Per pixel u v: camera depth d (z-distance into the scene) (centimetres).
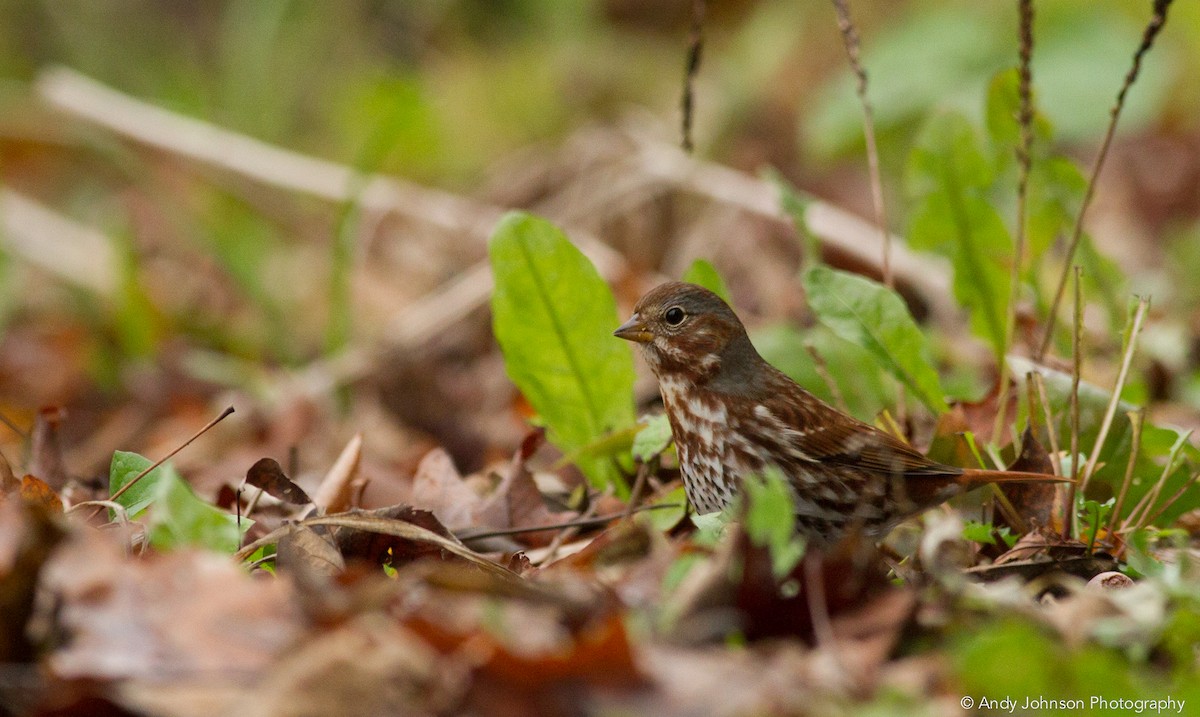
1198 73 2389
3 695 558
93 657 566
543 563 854
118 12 2411
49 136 2195
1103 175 2294
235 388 1616
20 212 1872
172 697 542
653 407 1121
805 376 1110
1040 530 808
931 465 873
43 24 2381
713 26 2511
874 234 1488
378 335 1532
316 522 726
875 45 2111
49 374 1706
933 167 1072
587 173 1762
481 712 532
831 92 2111
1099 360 1320
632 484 984
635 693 533
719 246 1641
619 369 969
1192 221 2142
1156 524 893
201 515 718
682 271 1653
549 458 1267
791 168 2158
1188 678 585
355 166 1517
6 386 1689
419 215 1711
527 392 975
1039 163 1096
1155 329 1393
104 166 2191
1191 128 2358
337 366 1452
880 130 2042
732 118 2200
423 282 1736
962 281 1081
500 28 2508
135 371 1636
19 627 582
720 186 1612
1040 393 879
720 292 1000
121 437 1505
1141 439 883
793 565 617
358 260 1759
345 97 2233
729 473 916
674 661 555
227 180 1848
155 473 809
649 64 2411
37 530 591
